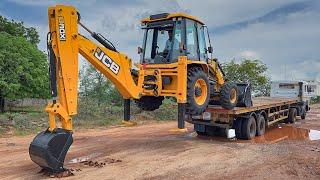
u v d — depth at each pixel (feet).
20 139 46.19
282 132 55.98
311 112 95.20
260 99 68.64
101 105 81.56
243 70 130.21
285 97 76.43
